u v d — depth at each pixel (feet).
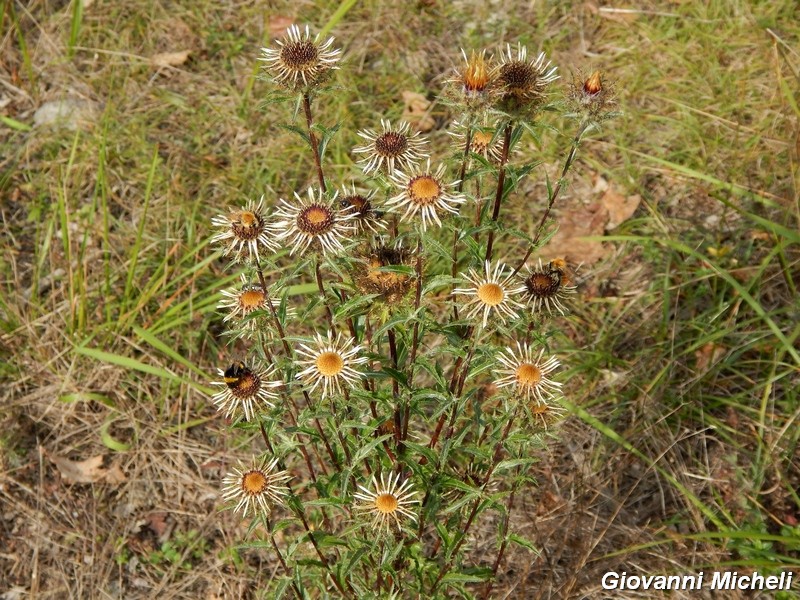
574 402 1.65
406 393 1.07
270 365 1.08
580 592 1.43
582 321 1.78
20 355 1.73
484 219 1.13
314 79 1.03
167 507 1.59
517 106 1.02
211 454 1.65
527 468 1.13
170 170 2.01
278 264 1.84
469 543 1.42
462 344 1.05
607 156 2.02
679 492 1.53
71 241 1.91
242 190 1.99
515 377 1.01
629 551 1.41
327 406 1.08
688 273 1.78
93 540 1.54
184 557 1.53
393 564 1.21
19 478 1.60
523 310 1.11
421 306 1.00
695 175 1.90
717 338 1.67
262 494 1.07
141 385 1.71
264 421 1.11
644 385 1.64
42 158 2.07
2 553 1.51
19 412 1.67
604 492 1.55
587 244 1.87
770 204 1.83
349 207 1.00
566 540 1.46
